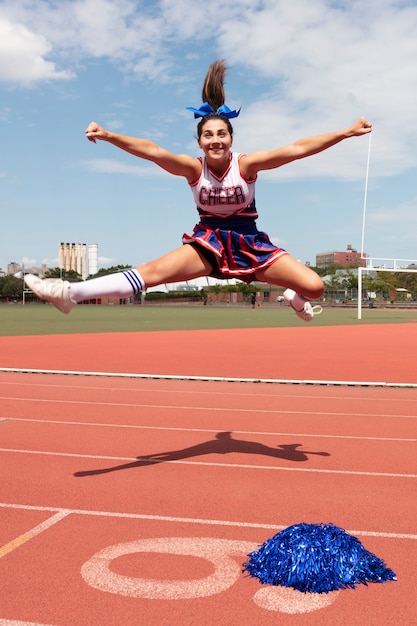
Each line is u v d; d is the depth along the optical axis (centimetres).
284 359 1516
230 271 416
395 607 296
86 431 707
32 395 970
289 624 280
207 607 296
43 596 305
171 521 414
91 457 589
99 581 322
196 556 356
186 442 654
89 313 5116
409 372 1271
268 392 1022
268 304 9606
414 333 2577
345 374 1236
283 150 397
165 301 11012
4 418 782
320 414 823
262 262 409
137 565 343
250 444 645
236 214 423
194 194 423
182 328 2872
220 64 436
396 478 522
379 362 1456
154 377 1179
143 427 732
